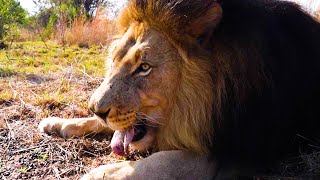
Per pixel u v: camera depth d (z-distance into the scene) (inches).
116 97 33.8
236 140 34.4
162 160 33.2
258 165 35.5
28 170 37.6
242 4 34.2
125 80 34.3
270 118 34.9
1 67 89.4
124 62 34.6
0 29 138.4
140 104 34.4
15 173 37.0
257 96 34.1
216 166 34.9
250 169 35.3
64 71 78.8
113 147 37.3
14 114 51.8
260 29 34.6
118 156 40.7
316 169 35.8
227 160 34.8
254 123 34.4
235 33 33.5
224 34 33.5
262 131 34.9
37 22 226.1
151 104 34.5
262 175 35.8
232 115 34.0
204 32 33.0
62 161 39.4
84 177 33.1
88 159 40.2
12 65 96.8
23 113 52.6
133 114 34.4
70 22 159.9
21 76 79.0
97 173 32.9
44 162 39.0
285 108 36.1
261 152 35.2
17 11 176.4
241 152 34.6
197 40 33.4
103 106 33.5
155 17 33.9
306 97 38.6
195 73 33.6
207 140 34.5
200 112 34.1
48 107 55.0
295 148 39.2
